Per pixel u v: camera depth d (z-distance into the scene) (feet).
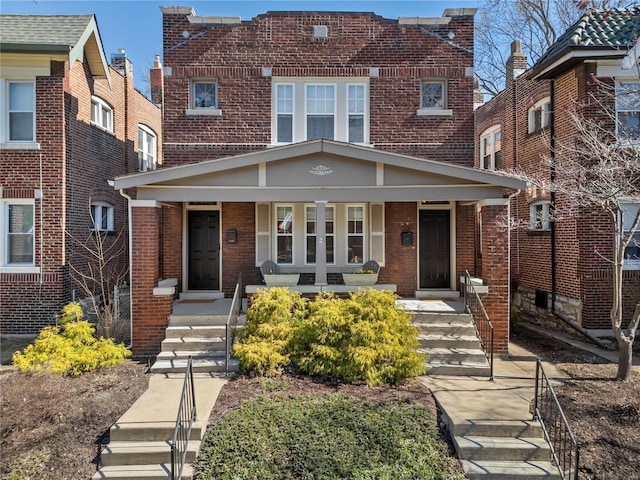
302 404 21.02
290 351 25.64
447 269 39.22
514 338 36.40
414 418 19.99
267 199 29.94
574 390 23.45
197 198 29.66
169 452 17.79
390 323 25.04
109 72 45.65
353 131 38.27
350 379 23.81
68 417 20.17
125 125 51.67
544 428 18.70
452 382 24.57
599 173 26.50
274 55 37.70
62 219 37.11
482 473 16.99
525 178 34.04
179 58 37.32
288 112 38.04
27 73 36.50
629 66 27.22
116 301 37.27
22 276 36.52
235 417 19.70
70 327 26.94
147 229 29.35
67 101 37.99
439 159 37.93
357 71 37.83
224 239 37.65
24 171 36.70
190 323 29.68
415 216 38.24
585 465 17.34
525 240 46.11
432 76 38.19
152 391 22.75
